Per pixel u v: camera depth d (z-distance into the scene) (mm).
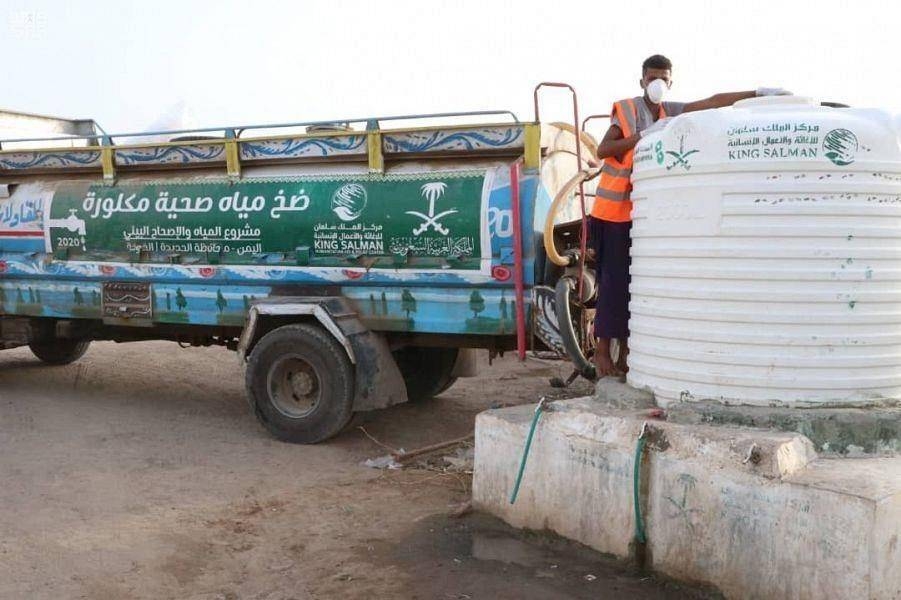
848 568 3650
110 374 10625
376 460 6992
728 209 4309
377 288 7387
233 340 8977
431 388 8969
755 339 4336
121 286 8539
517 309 6824
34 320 9445
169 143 8289
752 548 3988
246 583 4574
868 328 4320
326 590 4449
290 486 6270
